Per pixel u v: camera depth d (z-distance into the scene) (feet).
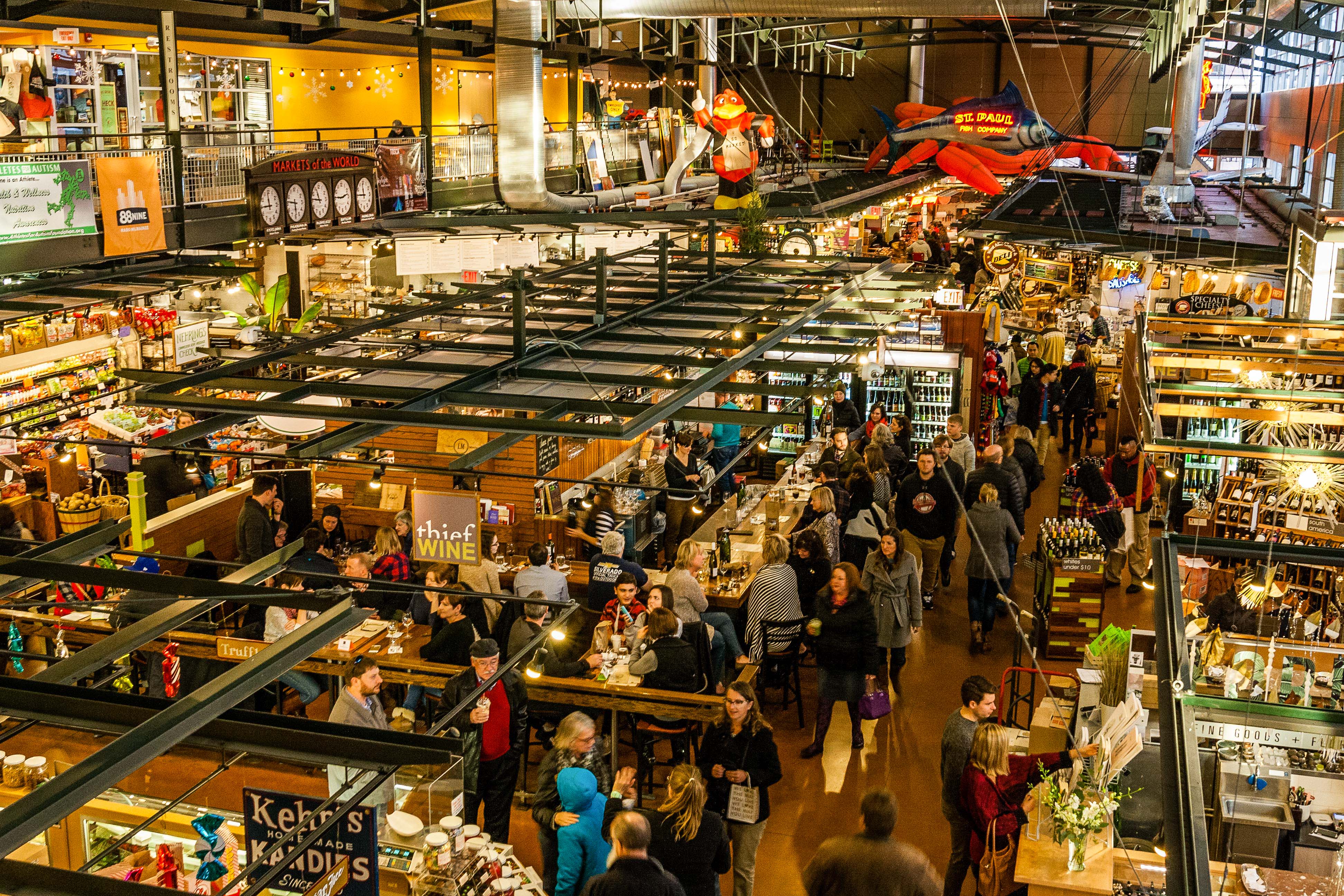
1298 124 79.41
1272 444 34.06
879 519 34.09
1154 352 35.78
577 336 25.22
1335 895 18.22
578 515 35.24
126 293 35.50
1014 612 24.99
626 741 27.89
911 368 47.34
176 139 36.78
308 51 66.39
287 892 14.03
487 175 53.47
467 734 21.11
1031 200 86.94
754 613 27.12
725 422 21.81
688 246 55.01
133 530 31.83
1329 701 23.26
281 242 41.63
